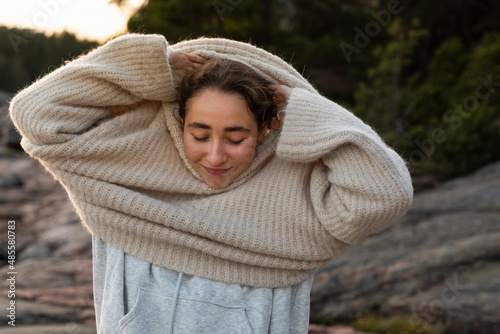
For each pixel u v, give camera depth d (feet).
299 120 5.42
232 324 5.46
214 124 5.16
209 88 5.17
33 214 35.06
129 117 5.67
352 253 22.11
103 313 5.58
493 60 39.96
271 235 5.59
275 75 5.77
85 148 5.35
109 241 5.68
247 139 5.30
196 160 5.42
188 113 5.31
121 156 5.53
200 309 5.41
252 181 5.69
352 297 19.02
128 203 5.42
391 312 17.90
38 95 5.33
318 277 20.39
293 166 5.74
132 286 5.52
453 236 22.09
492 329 15.90
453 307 16.99
